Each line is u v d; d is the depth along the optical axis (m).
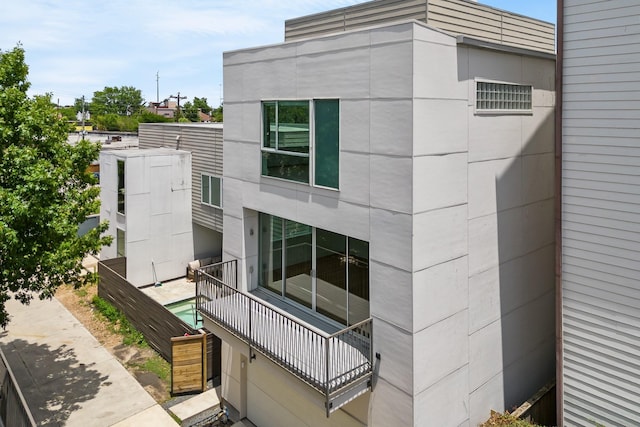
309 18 11.23
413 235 7.77
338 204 8.96
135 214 20.28
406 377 8.07
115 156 20.64
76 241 11.98
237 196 11.46
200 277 11.53
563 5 8.15
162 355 15.11
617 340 8.02
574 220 8.34
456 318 8.75
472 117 8.70
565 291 8.55
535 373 10.96
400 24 7.63
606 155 7.87
